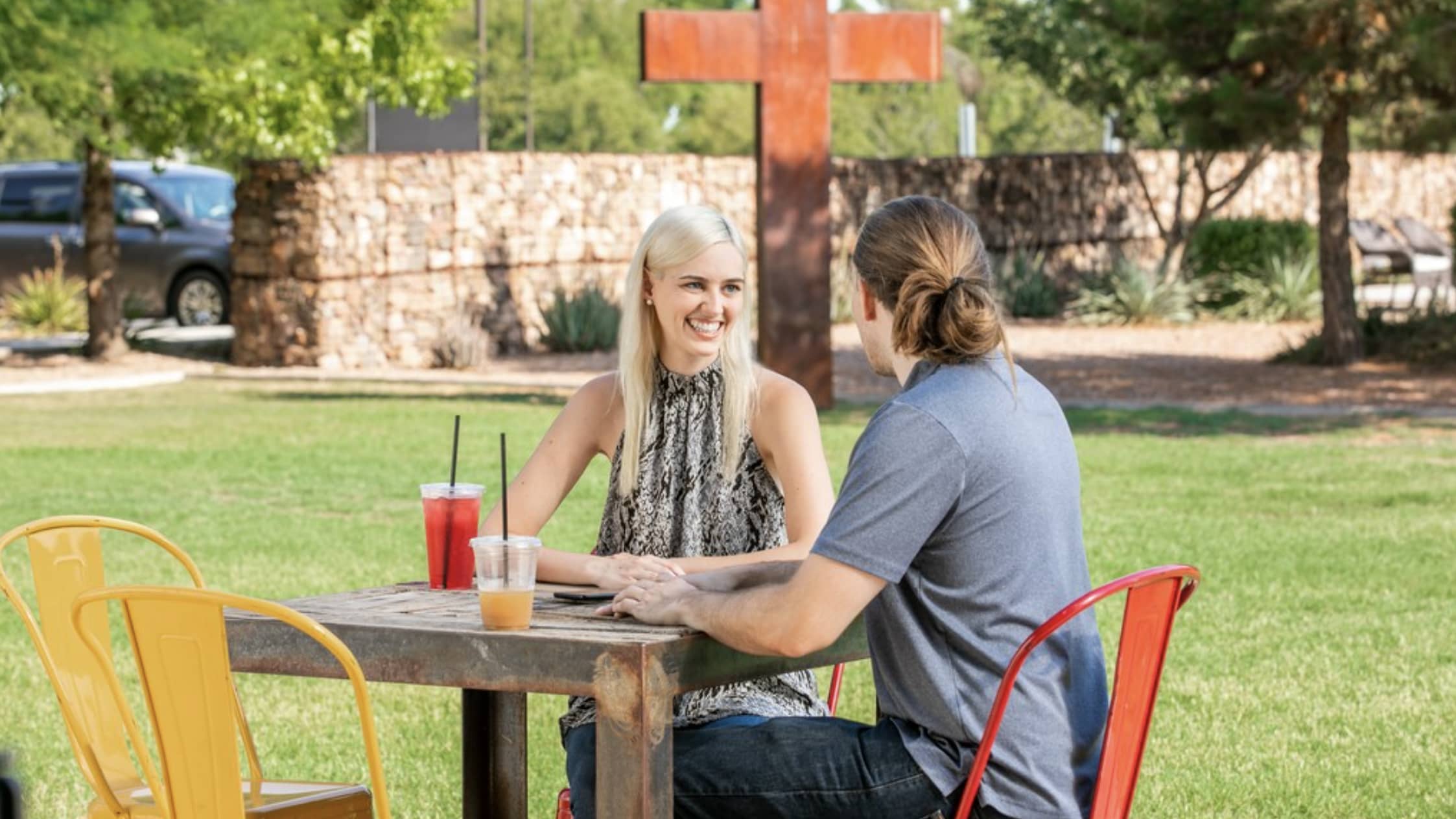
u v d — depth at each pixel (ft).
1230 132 55.21
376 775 9.43
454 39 216.33
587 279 75.51
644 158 76.84
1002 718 9.72
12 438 45.09
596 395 13.21
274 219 65.46
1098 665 10.44
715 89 253.65
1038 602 10.09
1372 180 100.73
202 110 58.90
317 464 40.52
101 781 10.95
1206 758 17.93
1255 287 81.76
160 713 9.69
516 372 65.82
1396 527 31.48
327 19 59.26
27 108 57.67
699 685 9.98
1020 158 87.66
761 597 9.92
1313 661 21.85
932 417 9.98
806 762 10.28
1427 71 50.62
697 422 12.59
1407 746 18.30
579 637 9.62
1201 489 36.29
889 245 10.52
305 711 19.98
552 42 244.83
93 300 64.80
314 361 65.41
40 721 19.25
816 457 12.52
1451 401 53.06
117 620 24.71
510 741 12.72
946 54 202.90
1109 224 90.89
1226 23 54.34
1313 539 30.27
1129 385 59.16
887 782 10.14
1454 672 21.29
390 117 82.02
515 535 12.78
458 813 16.24
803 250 50.80
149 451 42.75
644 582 10.63
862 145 222.69
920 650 10.10
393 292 67.77
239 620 10.37
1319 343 63.10
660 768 9.53
